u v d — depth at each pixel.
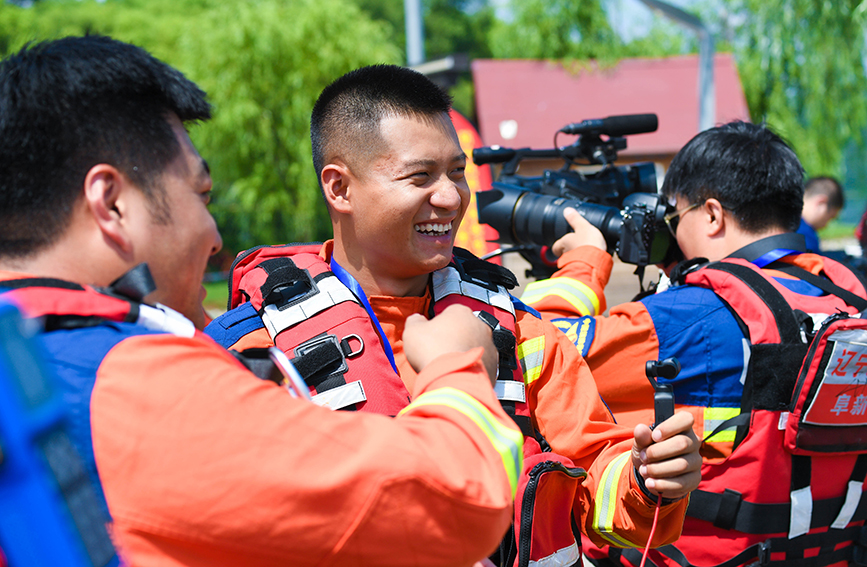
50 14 21.31
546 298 1.90
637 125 2.36
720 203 1.94
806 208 5.09
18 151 0.88
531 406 1.48
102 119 0.90
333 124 1.43
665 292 1.85
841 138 10.42
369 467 0.82
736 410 1.69
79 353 0.82
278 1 12.95
